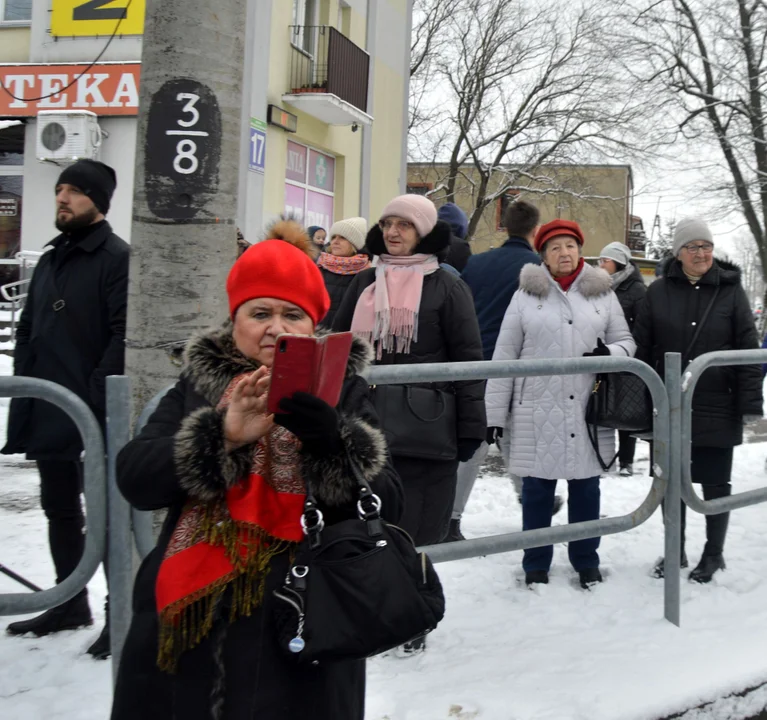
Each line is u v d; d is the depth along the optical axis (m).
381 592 1.86
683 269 4.93
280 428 2.01
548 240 4.77
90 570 2.73
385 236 3.96
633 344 4.73
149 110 3.20
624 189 41.03
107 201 3.82
